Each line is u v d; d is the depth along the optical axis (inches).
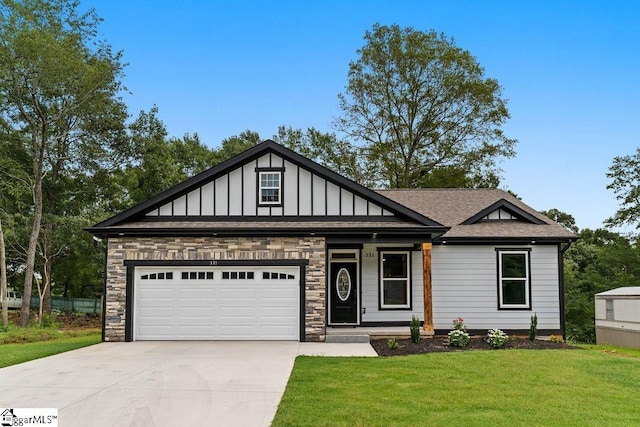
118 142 1360.7
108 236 652.1
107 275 646.5
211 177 677.3
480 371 436.8
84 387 380.5
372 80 1561.3
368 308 743.1
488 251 742.5
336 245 751.1
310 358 504.7
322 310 641.0
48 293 1328.7
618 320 820.0
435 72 1519.4
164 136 1470.2
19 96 1059.9
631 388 378.6
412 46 1533.0
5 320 976.3
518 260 746.2
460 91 1502.2
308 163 678.5
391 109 1571.1
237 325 645.3
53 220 1259.8
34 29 996.6
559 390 371.2
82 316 1391.5
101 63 1142.3
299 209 675.4
